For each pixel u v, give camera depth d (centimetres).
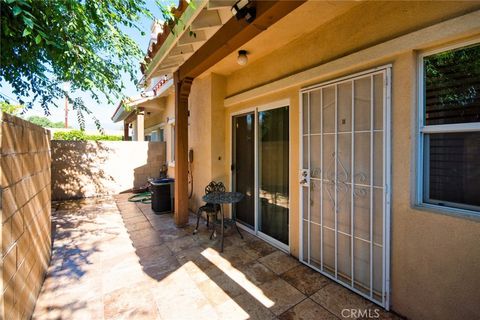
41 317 201
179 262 296
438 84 183
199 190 485
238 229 388
